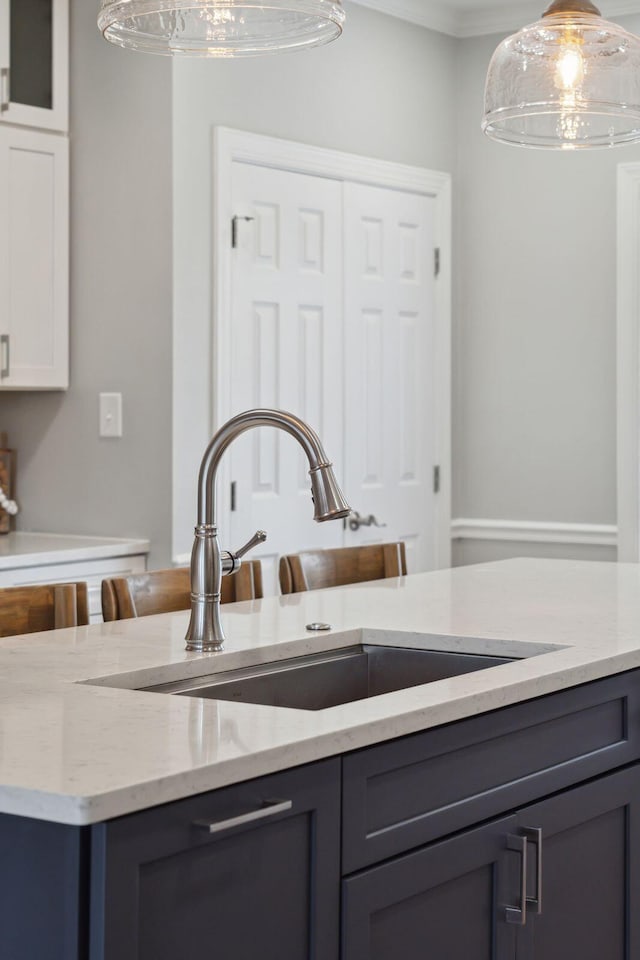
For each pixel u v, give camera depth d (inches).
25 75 157.9
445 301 201.2
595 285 194.9
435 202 199.6
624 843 86.0
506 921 72.5
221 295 161.6
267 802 55.8
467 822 69.1
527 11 195.0
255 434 168.1
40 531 168.6
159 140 155.7
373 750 62.2
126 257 158.9
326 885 59.4
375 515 189.3
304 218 175.5
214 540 82.0
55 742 56.8
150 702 65.9
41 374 160.6
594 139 114.7
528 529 200.7
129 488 159.5
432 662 89.5
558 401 198.4
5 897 51.3
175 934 52.1
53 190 161.2
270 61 168.7
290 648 85.4
